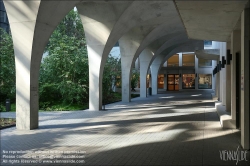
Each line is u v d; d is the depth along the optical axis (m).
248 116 7.79
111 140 9.19
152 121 13.34
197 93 39.38
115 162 6.69
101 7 16.39
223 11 8.21
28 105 11.31
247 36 7.71
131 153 7.51
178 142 8.80
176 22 21.88
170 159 6.91
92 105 18.73
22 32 10.93
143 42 24.59
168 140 9.09
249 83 7.75
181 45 36.34
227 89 14.24
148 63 31.80
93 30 17.44
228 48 13.76
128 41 24.50
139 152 7.61
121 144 8.59
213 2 7.39
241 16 8.27
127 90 25.56
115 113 16.84
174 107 19.81
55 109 19.47
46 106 20.55
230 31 11.07
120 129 11.27
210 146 8.25
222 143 8.64
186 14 8.70
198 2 7.44
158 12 17.56
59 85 20.94
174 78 51.78
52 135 10.09
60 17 11.49
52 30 11.57
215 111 17.05
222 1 7.28
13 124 12.30
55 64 21.66
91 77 18.62
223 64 14.95
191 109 18.31
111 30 17.02
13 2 10.65
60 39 23.45
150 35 24.05
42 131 10.92
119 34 18.28
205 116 14.86
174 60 51.75
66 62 21.50
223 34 11.77
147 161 6.75
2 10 34.34
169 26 23.19
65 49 21.84
